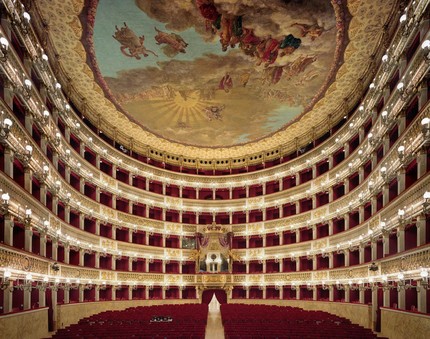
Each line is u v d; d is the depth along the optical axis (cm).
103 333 1722
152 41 2619
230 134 3916
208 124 3722
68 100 2969
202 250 4191
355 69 2780
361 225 2689
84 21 2375
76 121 3023
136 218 3847
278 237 4050
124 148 3931
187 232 4225
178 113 3528
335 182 3244
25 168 1989
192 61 2827
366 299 2633
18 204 1812
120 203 3838
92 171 3316
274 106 3375
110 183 3584
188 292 4162
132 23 2452
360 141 2825
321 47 2612
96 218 3297
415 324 1537
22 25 1811
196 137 3984
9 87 1738
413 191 1794
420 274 1609
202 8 2378
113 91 3123
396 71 2103
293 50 2681
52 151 2516
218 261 4153
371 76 2708
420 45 1694
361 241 2655
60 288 2494
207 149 4259
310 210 3594
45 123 2214
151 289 3906
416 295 1888
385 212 2242
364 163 2747
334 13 2311
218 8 2370
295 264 3825
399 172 2017
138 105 3359
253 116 3559
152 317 2389
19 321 1620
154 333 1717
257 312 2769
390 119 2112
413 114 2002
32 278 1953
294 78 2973
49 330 2233
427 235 1717
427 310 1700
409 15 1808
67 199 2620
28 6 2069
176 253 4119
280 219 3912
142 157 4125
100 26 2436
